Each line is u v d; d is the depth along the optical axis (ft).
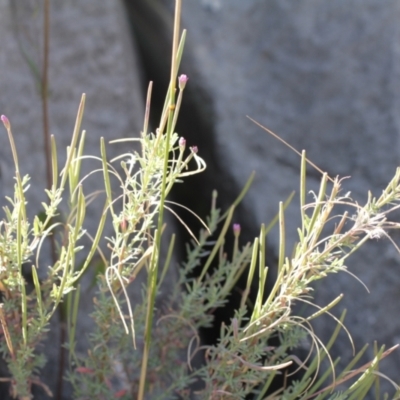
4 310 2.43
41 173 3.63
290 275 2.26
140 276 3.51
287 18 4.81
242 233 4.18
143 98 4.78
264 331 2.27
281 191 4.22
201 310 2.68
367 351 3.59
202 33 4.84
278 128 4.44
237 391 2.41
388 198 2.20
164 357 2.77
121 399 2.76
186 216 4.51
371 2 4.61
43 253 3.28
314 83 4.51
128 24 4.58
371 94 4.30
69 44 3.93
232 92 4.58
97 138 3.84
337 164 4.19
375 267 3.71
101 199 3.60
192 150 2.21
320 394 2.41
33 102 3.74
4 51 3.76
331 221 3.84
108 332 2.55
